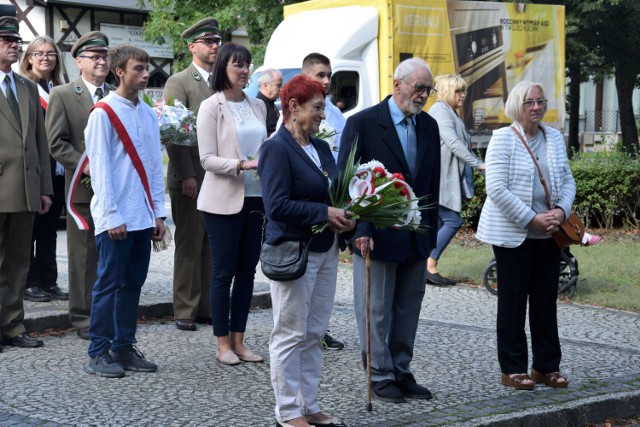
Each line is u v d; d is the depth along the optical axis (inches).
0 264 279.6
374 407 226.4
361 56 566.6
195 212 307.1
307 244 198.1
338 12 578.2
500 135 246.8
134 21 1100.5
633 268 443.2
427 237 234.7
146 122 257.8
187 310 310.2
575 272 378.9
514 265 245.6
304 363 207.3
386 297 233.1
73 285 296.0
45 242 336.8
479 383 251.0
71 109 289.4
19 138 277.6
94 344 251.4
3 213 275.7
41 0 1010.1
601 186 574.6
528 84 245.1
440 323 329.1
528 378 247.0
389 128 231.9
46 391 234.5
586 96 1779.0
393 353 238.5
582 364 276.1
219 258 262.8
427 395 234.2
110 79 538.3
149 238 257.3
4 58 277.3
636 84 980.6
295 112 200.2
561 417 228.1
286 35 589.0
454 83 404.8
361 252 221.9
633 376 262.7
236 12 898.1
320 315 205.9
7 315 280.8
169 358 271.7
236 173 257.4
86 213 291.6
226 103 266.7
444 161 402.0
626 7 828.0
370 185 201.6
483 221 249.6
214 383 244.7
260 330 313.4
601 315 352.2
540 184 245.3
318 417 208.5
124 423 208.7
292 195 198.7
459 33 604.1
